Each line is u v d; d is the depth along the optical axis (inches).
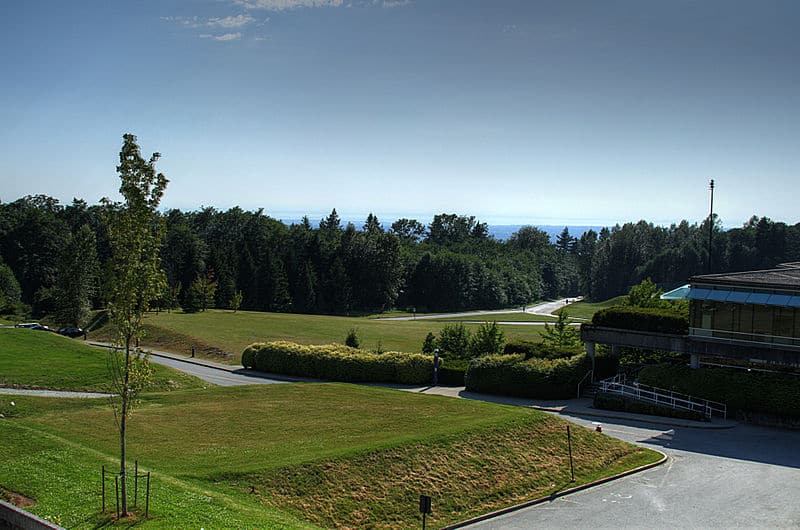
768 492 999.6
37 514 681.0
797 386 1379.2
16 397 1314.0
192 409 1259.2
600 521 890.1
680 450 1221.1
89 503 717.9
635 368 1809.8
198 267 4372.5
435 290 5693.9
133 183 658.8
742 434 1336.1
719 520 895.1
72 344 1977.1
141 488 778.2
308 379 1927.9
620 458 1154.0
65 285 3004.4
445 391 1743.4
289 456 962.7
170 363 2193.7
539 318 4534.9
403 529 848.3
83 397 1370.6
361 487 912.9
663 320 1579.7
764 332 1454.2
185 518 700.7
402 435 1084.5
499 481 1000.2
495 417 1212.5
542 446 1129.4
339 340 2790.4
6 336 1994.3
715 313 1517.0
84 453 896.9
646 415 1480.1
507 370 1680.6
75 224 5162.4
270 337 2758.4
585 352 1768.0
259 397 1381.6
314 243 5255.9
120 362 716.7
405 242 7647.6
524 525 875.4
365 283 5315.0
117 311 667.4
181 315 3314.5
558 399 1635.1
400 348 2655.0
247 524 715.4
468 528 864.3
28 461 842.8
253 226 6033.5
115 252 663.8
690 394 1497.3
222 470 890.7
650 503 956.0
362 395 1408.7
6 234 4387.3
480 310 5856.3
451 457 1031.6
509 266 6796.3
